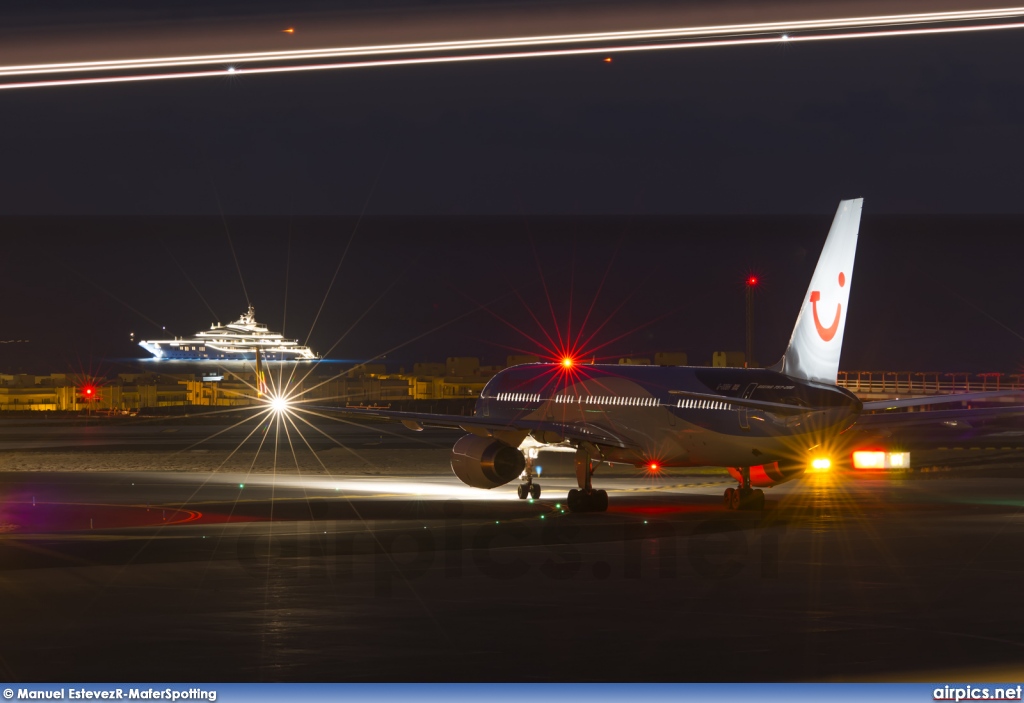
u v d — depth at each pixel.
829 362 78.62
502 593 44.97
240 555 56.72
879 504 85.69
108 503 93.25
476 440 90.94
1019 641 35.88
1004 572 50.53
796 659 33.50
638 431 88.12
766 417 79.44
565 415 94.62
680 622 38.88
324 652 34.34
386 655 33.97
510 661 33.22
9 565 53.03
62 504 92.62
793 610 41.16
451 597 44.09
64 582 47.81
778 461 82.06
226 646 35.16
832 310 78.12
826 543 61.38
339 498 96.75
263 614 40.38
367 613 40.59
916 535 64.94
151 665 32.78
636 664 32.84
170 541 63.09
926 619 39.44
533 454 95.44
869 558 55.28
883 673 31.88
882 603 42.59
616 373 91.44
